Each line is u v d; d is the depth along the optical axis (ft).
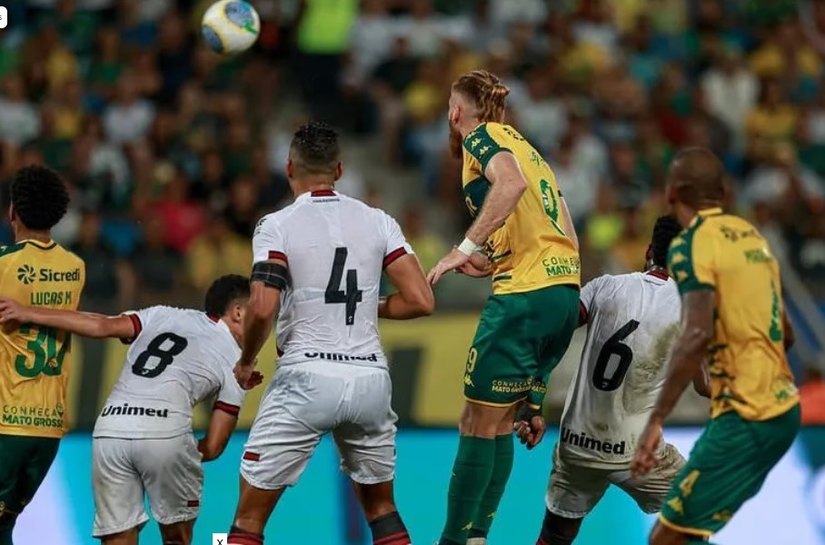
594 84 216.33
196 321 97.76
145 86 206.08
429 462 131.03
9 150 188.96
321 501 128.57
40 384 93.35
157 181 189.37
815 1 244.83
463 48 219.00
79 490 125.59
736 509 80.23
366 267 86.84
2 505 93.97
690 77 229.86
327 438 130.93
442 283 166.40
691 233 80.02
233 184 191.42
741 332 79.20
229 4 102.32
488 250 90.53
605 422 95.14
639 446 79.10
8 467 93.15
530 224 88.94
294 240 85.81
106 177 188.65
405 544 88.38
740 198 212.64
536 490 129.49
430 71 212.43
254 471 85.71
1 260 92.99
